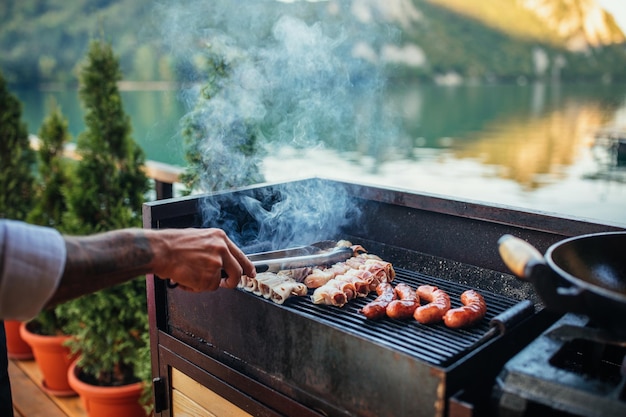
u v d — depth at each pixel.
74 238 1.06
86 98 2.89
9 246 0.93
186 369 1.67
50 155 3.48
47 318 2.99
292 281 1.55
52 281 0.97
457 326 1.35
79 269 1.02
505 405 1.03
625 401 0.92
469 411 1.02
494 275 1.73
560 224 1.53
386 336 1.32
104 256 1.06
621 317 0.92
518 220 1.62
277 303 1.46
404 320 1.43
